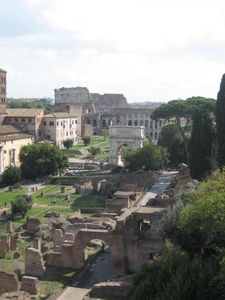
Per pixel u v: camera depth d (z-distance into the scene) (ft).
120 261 165.17
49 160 376.68
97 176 355.77
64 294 139.44
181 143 393.70
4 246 190.49
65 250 172.45
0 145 396.16
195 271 101.50
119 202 254.88
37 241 188.65
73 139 617.21
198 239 132.16
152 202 220.23
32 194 320.70
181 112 336.49
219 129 230.89
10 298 128.36
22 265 176.04
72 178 359.87
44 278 160.35
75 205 284.00
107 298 130.93
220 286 95.61
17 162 432.66
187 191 177.47
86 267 166.20
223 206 117.60
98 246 196.75
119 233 165.78
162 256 121.49
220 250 108.27
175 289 94.84
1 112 483.92
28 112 508.53
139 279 112.88
